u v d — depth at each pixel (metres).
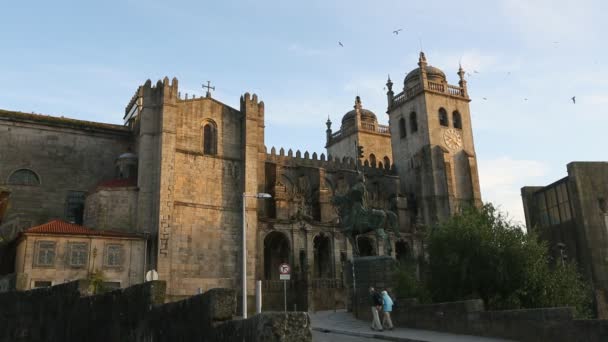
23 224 58.91
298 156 81.56
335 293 59.28
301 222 67.75
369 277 37.47
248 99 66.75
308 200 75.44
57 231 50.06
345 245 70.62
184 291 56.56
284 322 9.41
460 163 89.12
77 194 64.19
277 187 70.75
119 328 15.82
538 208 66.00
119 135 68.44
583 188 58.00
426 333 28.16
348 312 41.84
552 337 22.75
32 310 21.56
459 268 40.56
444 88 91.94
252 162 65.00
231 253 60.97
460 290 41.25
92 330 17.36
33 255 48.50
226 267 60.12
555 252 60.28
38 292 21.42
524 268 39.38
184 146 61.66
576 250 57.94
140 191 58.19
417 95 90.69
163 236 56.12
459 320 27.64
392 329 29.89
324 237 70.12
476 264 40.59
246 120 65.94
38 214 61.34
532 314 23.77
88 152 66.19
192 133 62.78
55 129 64.81
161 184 57.66
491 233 40.91
